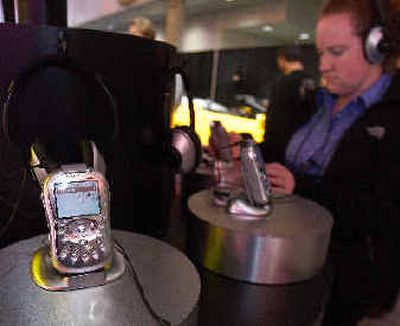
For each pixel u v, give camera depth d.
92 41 0.51
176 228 0.78
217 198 0.70
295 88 1.12
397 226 0.76
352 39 0.78
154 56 0.59
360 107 0.88
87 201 0.40
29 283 0.40
